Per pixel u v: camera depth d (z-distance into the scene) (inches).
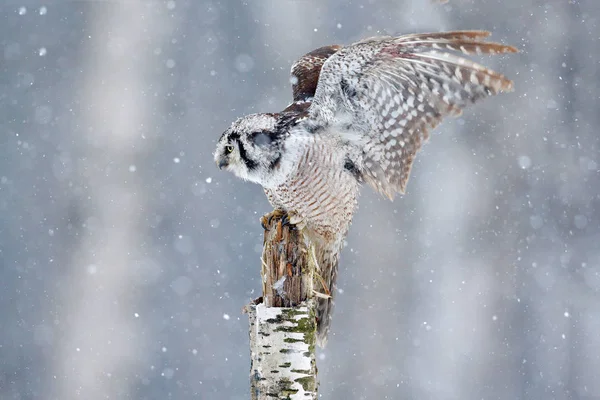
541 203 1166.3
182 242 1090.7
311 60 372.5
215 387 903.7
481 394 942.4
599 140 1251.8
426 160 1172.5
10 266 1074.7
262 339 265.4
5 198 1162.6
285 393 262.8
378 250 1074.7
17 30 1421.0
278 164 322.0
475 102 307.3
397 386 941.2
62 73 1381.6
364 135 325.1
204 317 989.8
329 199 327.0
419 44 293.6
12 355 956.6
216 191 1147.3
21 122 1294.3
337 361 954.1
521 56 1333.7
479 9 1371.8
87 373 935.0
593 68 1337.4
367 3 1412.4
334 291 338.0
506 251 1103.6
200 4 1460.4
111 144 1253.7
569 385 941.8
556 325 1007.0
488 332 1007.0
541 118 1264.8
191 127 1288.1
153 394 905.5
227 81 1363.2
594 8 1380.4
